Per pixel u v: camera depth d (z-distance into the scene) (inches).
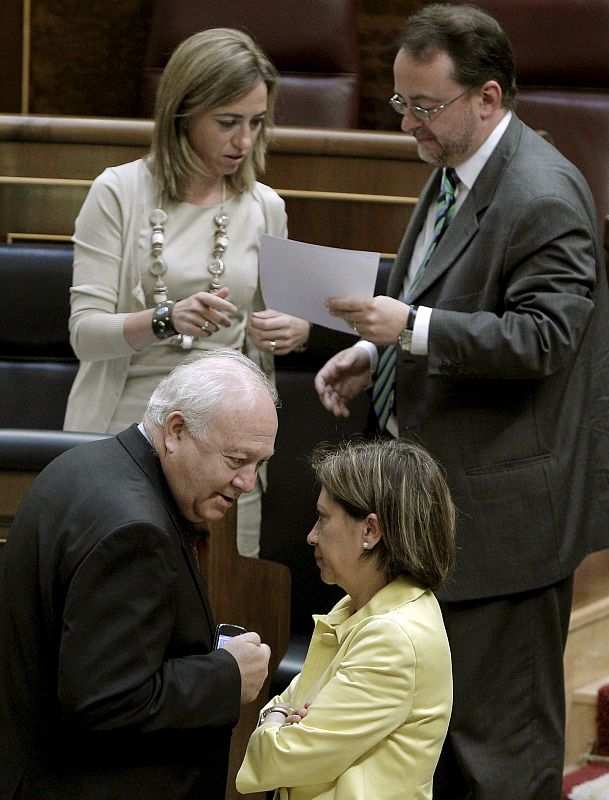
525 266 406.6
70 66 778.8
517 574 418.6
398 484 294.8
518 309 402.9
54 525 287.7
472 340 398.3
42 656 288.8
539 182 409.4
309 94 686.5
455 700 425.7
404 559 295.1
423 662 290.5
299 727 289.9
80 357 447.2
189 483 290.8
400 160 576.1
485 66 411.2
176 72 428.1
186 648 298.8
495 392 417.7
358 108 698.2
